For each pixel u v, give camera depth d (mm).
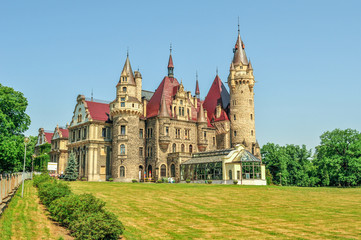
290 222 30781
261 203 40719
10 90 57312
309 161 114688
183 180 76750
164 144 79750
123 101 78562
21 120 57125
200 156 77375
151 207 36031
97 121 81000
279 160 96500
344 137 86125
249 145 89250
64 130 107062
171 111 83438
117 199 40281
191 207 36906
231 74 92688
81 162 82125
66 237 21656
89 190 48250
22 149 54562
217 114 93625
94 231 19953
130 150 77438
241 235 25828
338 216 33938
